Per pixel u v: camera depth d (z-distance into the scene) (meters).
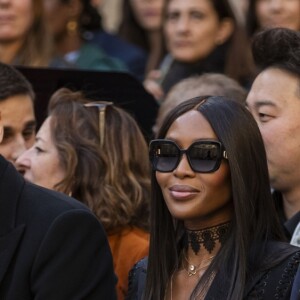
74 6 16.69
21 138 10.43
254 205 7.82
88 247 7.69
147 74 16.59
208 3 15.23
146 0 17.94
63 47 16.66
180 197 7.89
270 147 9.48
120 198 9.88
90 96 11.35
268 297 7.50
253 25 16.23
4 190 7.73
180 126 7.98
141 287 8.26
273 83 9.52
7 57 15.36
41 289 7.47
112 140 10.09
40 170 9.96
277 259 7.61
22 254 7.56
